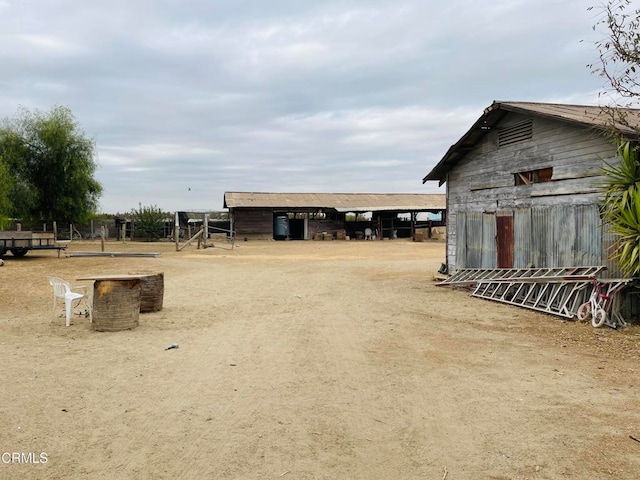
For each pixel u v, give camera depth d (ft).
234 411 16.81
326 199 165.17
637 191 29.19
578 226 36.50
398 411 16.96
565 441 14.55
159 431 15.11
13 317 34.14
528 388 19.34
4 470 12.64
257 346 26.04
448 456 13.69
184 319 33.45
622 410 16.98
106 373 20.90
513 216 44.24
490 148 47.80
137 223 151.02
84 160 121.29
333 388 19.33
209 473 12.66
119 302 29.48
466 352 24.91
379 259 85.71
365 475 12.64
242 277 58.80
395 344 26.55
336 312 36.19
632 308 32.65
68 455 13.51
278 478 12.45
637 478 12.39
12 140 114.62
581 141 36.32
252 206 148.15
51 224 120.88
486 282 42.93
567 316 33.06
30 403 17.29
